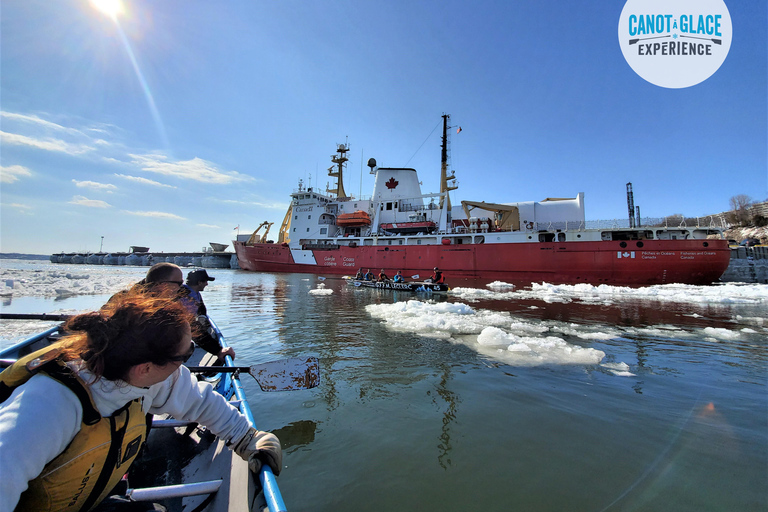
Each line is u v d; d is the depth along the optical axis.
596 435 3.54
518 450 3.25
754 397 4.53
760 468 2.97
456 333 8.09
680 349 6.90
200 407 1.82
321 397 4.46
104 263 97.25
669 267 21.39
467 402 4.32
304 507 2.47
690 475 2.87
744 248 32.31
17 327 7.97
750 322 9.77
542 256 24.56
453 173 32.31
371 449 3.24
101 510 1.64
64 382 1.16
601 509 2.47
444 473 2.89
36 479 1.15
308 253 34.75
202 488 1.91
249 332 8.21
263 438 1.96
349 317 10.23
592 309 12.15
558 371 5.50
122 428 1.35
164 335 1.20
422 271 28.64
